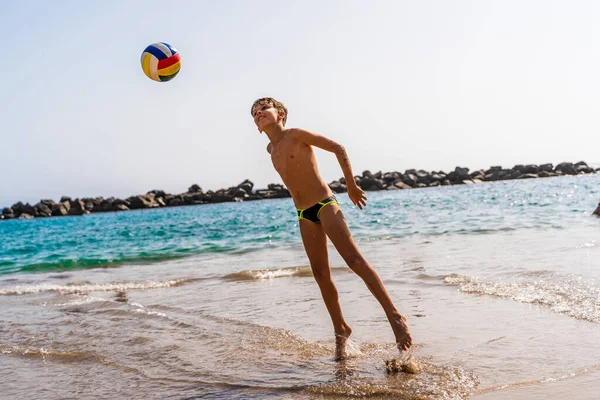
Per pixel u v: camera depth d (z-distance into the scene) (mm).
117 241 19578
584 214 15250
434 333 4641
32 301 7910
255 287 7695
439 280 6891
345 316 5555
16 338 5629
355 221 19875
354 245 4148
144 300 7324
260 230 19625
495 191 41906
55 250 17797
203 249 14398
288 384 3758
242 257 11859
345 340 4406
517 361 3779
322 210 4230
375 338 4695
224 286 8008
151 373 4270
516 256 8227
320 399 3430
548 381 3381
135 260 13125
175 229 24125
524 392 3242
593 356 3744
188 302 6949
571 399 3082
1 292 8922
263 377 3961
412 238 12734
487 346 4160
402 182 75375
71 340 5422
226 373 4125
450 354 4059
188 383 3967
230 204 66188
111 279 9781
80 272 11492
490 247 9664
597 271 6379
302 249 12531
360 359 4168
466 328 4695
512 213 18375
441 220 17672
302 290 7164
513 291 5820
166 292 7887
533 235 11031
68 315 6660
